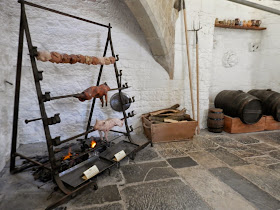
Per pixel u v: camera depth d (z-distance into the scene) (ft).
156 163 6.66
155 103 9.87
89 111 8.82
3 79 6.40
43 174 5.70
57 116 4.66
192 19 9.49
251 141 8.86
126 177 5.76
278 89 11.71
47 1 7.47
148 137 8.97
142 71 9.36
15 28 7.22
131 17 8.72
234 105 9.70
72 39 8.03
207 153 7.52
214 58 11.53
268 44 11.85
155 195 4.94
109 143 7.57
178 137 8.73
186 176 5.85
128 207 4.50
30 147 7.77
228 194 5.02
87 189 5.16
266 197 4.93
